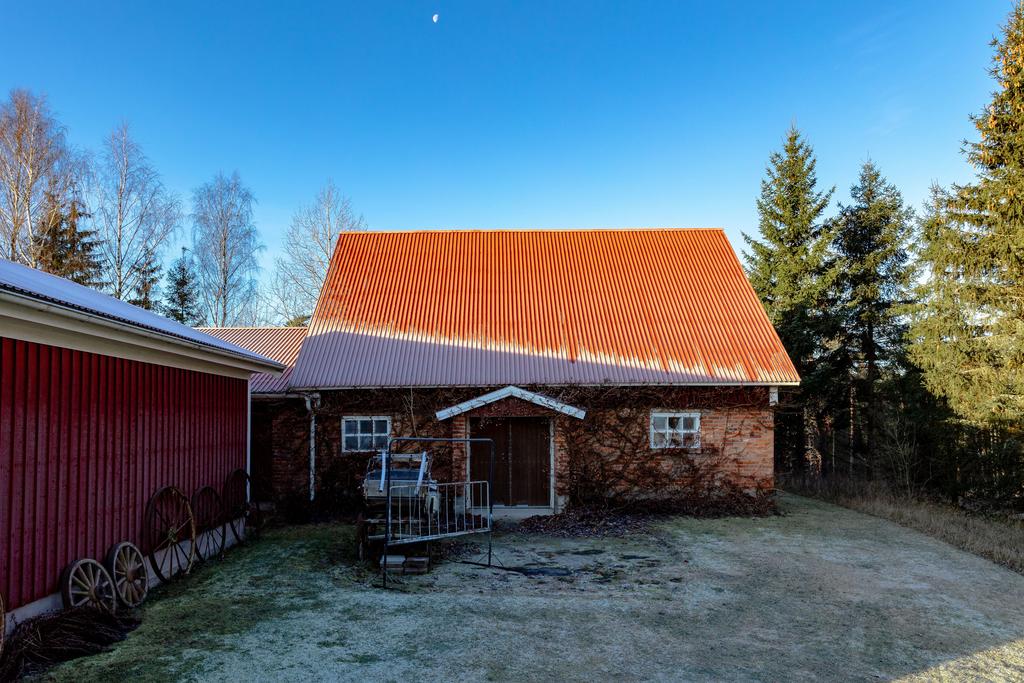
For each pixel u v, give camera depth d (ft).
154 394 31.45
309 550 39.01
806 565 36.01
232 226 112.78
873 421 75.25
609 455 51.29
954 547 40.68
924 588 32.07
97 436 26.55
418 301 59.72
